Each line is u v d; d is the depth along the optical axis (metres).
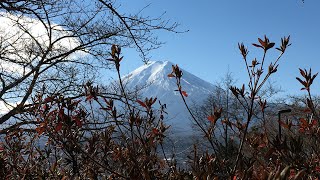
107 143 2.40
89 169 2.46
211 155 1.92
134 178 1.81
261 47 1.86
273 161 1.72
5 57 7.45
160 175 2.16
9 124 6.14
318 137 1.95
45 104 2.20
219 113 1.93
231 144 2.07
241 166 1.68
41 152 3.27
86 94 2.01
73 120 2.00
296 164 1.65
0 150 3.48
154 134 2.22
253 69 1.87
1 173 3.02
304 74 2.06
